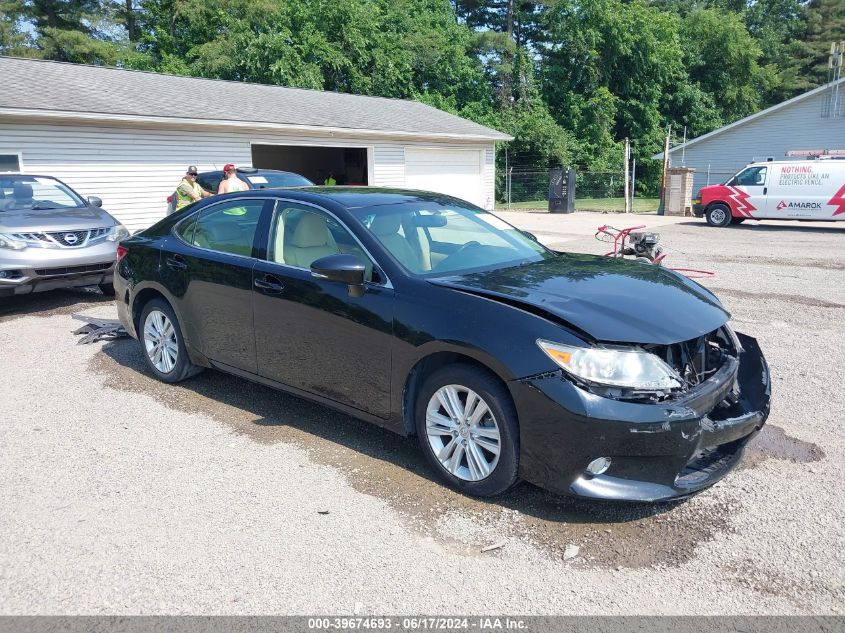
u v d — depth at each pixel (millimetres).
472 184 23906
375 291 3799
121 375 5598
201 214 5074
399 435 4160
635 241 9766
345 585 2834
